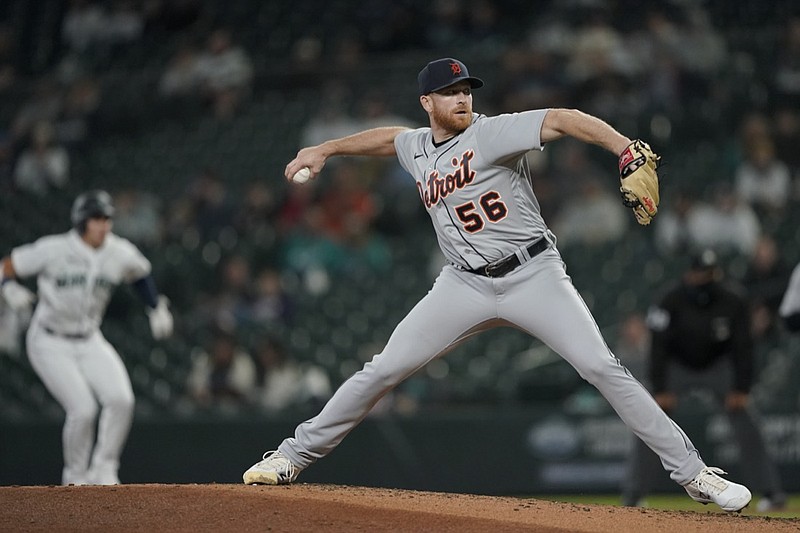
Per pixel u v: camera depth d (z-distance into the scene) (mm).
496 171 17188
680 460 17797
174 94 59500
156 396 40500
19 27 65375
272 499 16625
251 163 56062
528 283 17531
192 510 16219
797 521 17375
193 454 36719
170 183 55969
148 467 36656
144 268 27562
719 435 36375
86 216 26469
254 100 59219
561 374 39969
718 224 45094
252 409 38219
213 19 64938
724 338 29141
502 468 37031
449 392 39281
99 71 63500
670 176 48594
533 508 17641
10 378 39906
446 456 37125
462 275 17953
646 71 50750
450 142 17625
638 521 16781
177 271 46438
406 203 49781
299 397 39062
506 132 16906
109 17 64688
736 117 50500
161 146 58062
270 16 64500
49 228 52062
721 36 54188
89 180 56250
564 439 36938
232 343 39562
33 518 15922
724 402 29750
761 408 36688
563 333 17484
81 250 26516
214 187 50812
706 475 17766
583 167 47406
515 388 39156
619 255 45344
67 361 26391
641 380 34531
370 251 48250
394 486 37031
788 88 51344
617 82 50188
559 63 50938
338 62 59219
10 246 50938
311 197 50000
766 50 53594
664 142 49531
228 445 36719
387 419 37312
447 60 17438
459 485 36969
